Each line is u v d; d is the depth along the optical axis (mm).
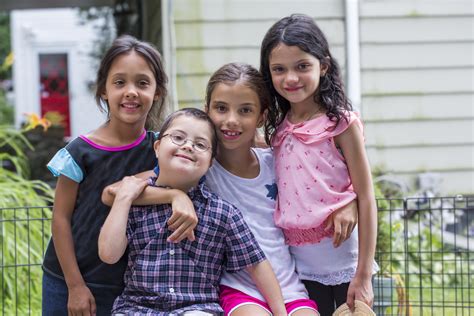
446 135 6277
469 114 6285
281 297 2502
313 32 2588
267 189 2684
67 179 2562
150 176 2590
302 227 2568
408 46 6230
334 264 2635
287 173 2615
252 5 5906
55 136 9141
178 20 5852
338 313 2543
